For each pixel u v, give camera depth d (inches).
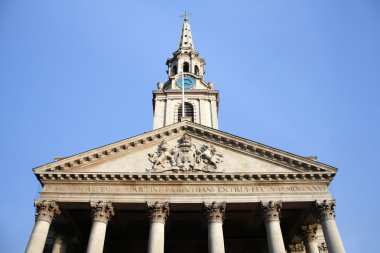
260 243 1489.9
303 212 1285.7
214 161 1275.8
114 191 1212.5
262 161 1291.8
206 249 1496.1
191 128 1371.8
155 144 1344.7
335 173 1236.5
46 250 1418.6
